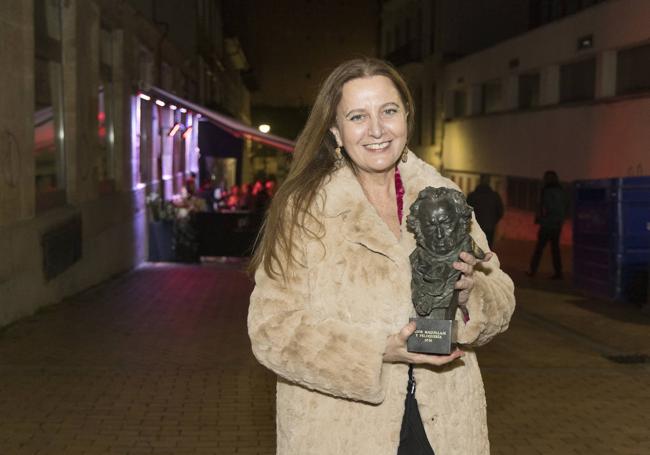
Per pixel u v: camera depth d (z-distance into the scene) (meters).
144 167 17.80
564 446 5.26
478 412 2.46
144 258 17.31
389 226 2.53
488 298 2.41
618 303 11.08
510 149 26.83
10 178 8.66
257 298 2.36
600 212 11.48
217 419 5.63
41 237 9.57
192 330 8.72
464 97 32.84
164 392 6.25
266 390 6.35
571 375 7.00
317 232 2.35
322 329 2.27
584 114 20.91
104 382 6.50
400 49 41.84
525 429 5.58
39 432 5.29
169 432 5.36
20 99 8.96
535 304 10.99
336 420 2.35
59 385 6.39
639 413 5.94
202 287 12.40
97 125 12.91
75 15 11.35
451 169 33.97
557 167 22.75
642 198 11.06
